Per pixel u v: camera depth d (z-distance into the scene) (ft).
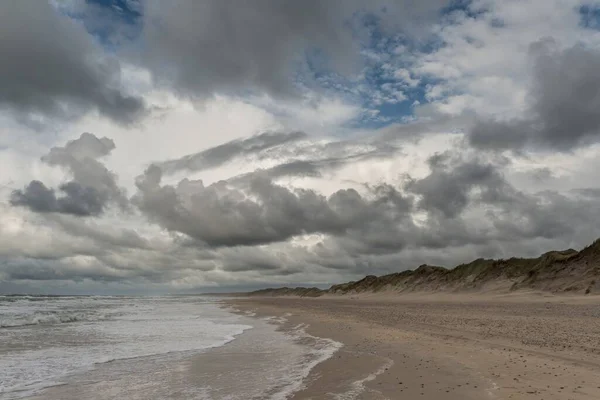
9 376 44.75
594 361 41.86
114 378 43.52
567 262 205.46
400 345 59.88
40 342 72.84
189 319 134.10
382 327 85.46
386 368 44.32
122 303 314.96
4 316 128.26
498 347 52.37
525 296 188.34
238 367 48.85
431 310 130.52
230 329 97.76
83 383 41.47
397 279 373.61
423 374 40.34
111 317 141.49
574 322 76.54
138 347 66.80
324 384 38.96
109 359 55.06
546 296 177.47
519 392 32.09
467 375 38.70
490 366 41.70
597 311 100.27
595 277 178.09
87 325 108.58
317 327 94.94
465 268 295.69
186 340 76.18
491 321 83.97
